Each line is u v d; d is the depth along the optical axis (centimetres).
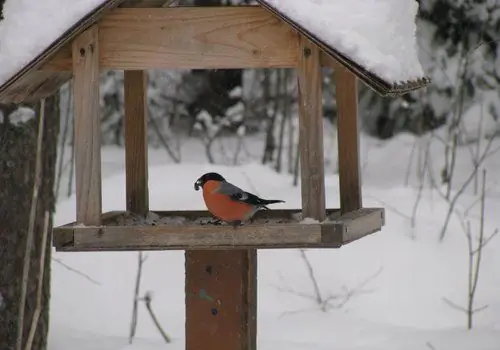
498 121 1836
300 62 704
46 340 1081
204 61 721
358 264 1348
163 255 1375
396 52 712
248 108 1978
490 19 1770
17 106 1028
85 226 716
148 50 727
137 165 885
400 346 1058
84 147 728
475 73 1809
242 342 788
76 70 731
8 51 726
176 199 1454
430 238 1409
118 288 1297
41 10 734
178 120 2009
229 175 1612
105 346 1087
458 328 1168
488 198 1606
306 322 1184
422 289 1291
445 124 1881
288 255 1377
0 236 1027
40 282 908
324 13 688
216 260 789
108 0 705
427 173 1805
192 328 794
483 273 1323
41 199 1062
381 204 1527
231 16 714
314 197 702
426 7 1781
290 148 1792
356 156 855
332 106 2020
